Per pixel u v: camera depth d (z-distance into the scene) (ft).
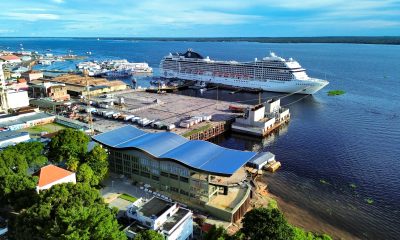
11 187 232.73
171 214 224.74
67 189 217.77
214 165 278.87
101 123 497.46
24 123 455.22
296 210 289.53
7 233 218.79
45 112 527.81
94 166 294.05
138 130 368.07
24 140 381.60
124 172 324.60
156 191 301.63
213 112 570.46
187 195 288.92
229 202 276.41
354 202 301.02
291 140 461.78
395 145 428.56
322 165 375.66
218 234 205.57
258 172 352.49
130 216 222.48
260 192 317.22
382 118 554.87
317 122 542.98
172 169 290.76
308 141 454.40
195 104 629.10
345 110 613.11
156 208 223.71
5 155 267.39
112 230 186.50
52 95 648.38
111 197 282.56
